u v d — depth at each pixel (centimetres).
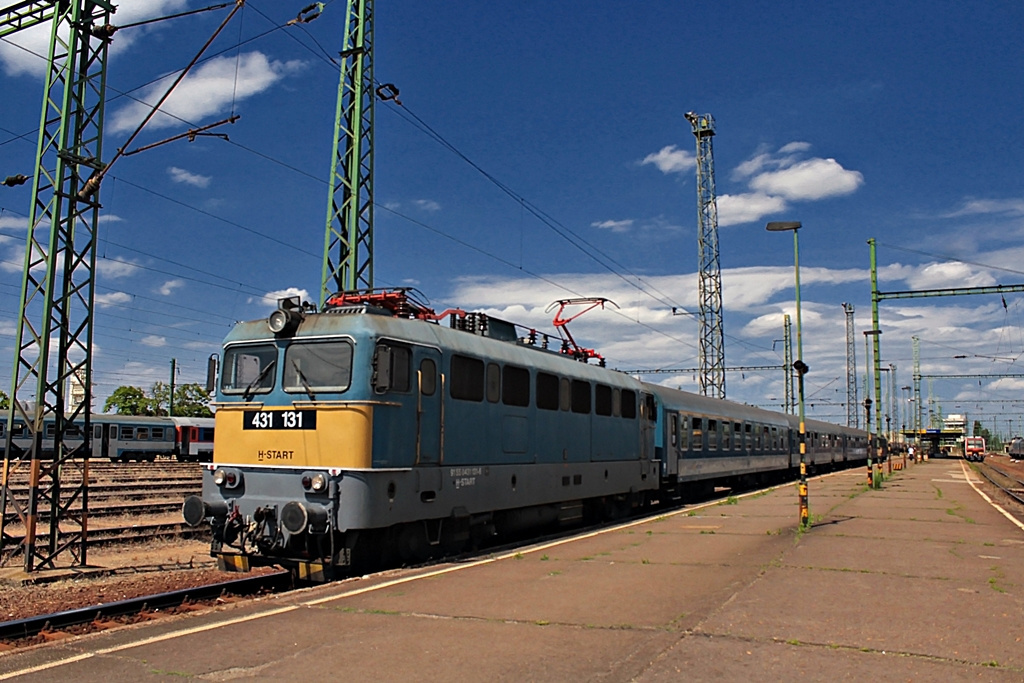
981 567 1209
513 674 684
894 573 1158
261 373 1295
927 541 1514
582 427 1847
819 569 1191
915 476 4403
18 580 1274
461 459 1405
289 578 1219
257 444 1272
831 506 2319
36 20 1495
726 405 3256
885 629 827
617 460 2020
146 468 4803
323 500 1195
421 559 1362
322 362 1248
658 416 2464
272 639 801
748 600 970
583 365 1917
